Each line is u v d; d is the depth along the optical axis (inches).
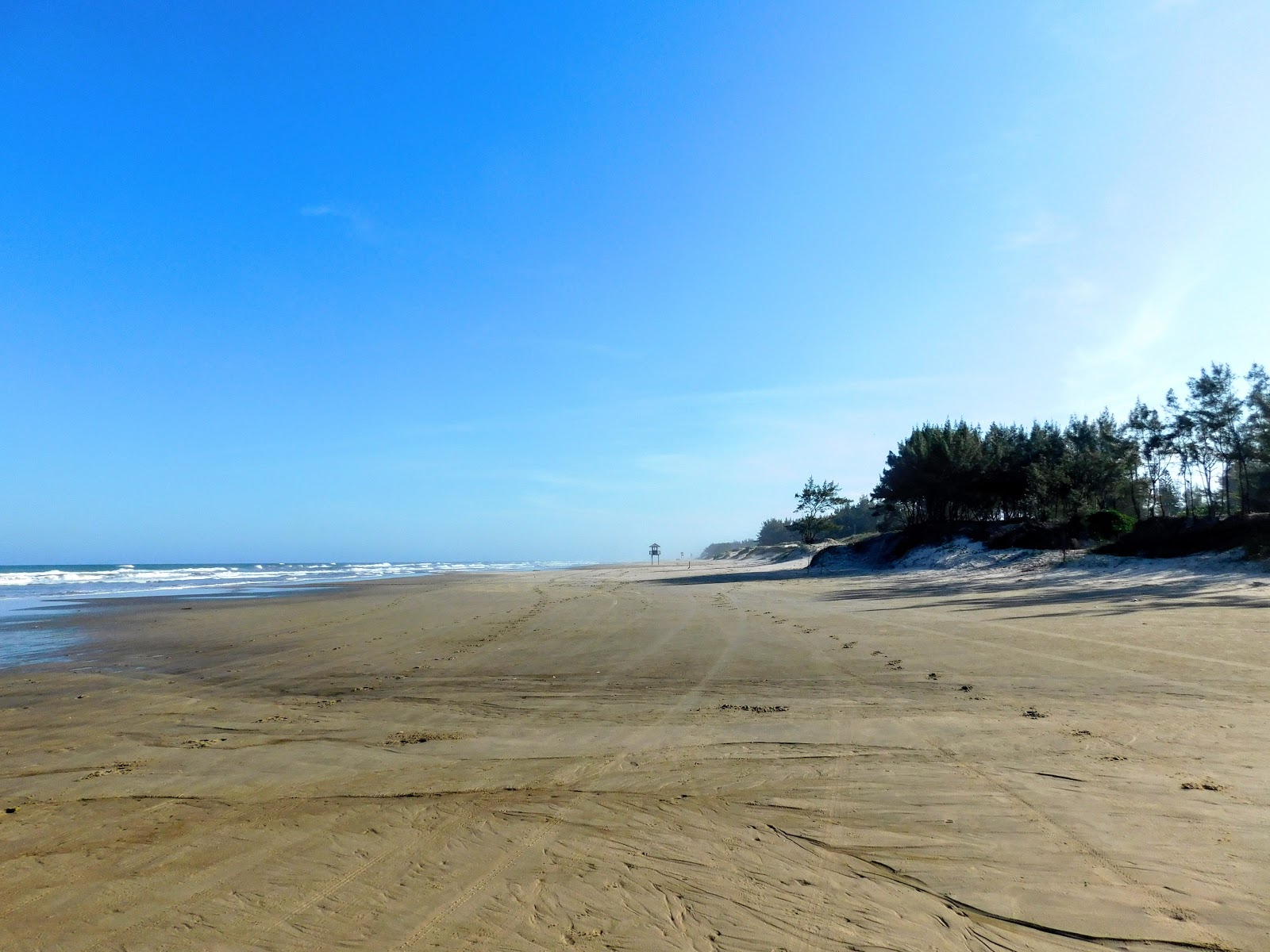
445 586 1615.4
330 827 214.4
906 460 1964.8
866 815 211.6
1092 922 150.6
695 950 144.8
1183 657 429.1
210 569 3991.1
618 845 196.7
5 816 229.6
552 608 935.7
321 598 1252.5
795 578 1636.3
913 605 842.2
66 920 161.3
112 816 226.8
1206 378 1434.5
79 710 390.0
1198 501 1654.8
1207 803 208.7
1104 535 1294.3
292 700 406.3
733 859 186.2
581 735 310.7
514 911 162.6
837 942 146.8
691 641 588.4
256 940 151.9
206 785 255.4
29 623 876.6
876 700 355.9
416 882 177.6
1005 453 1908.2
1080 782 229.8
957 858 181.6
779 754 273.0
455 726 333.1
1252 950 138.1
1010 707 330.3
